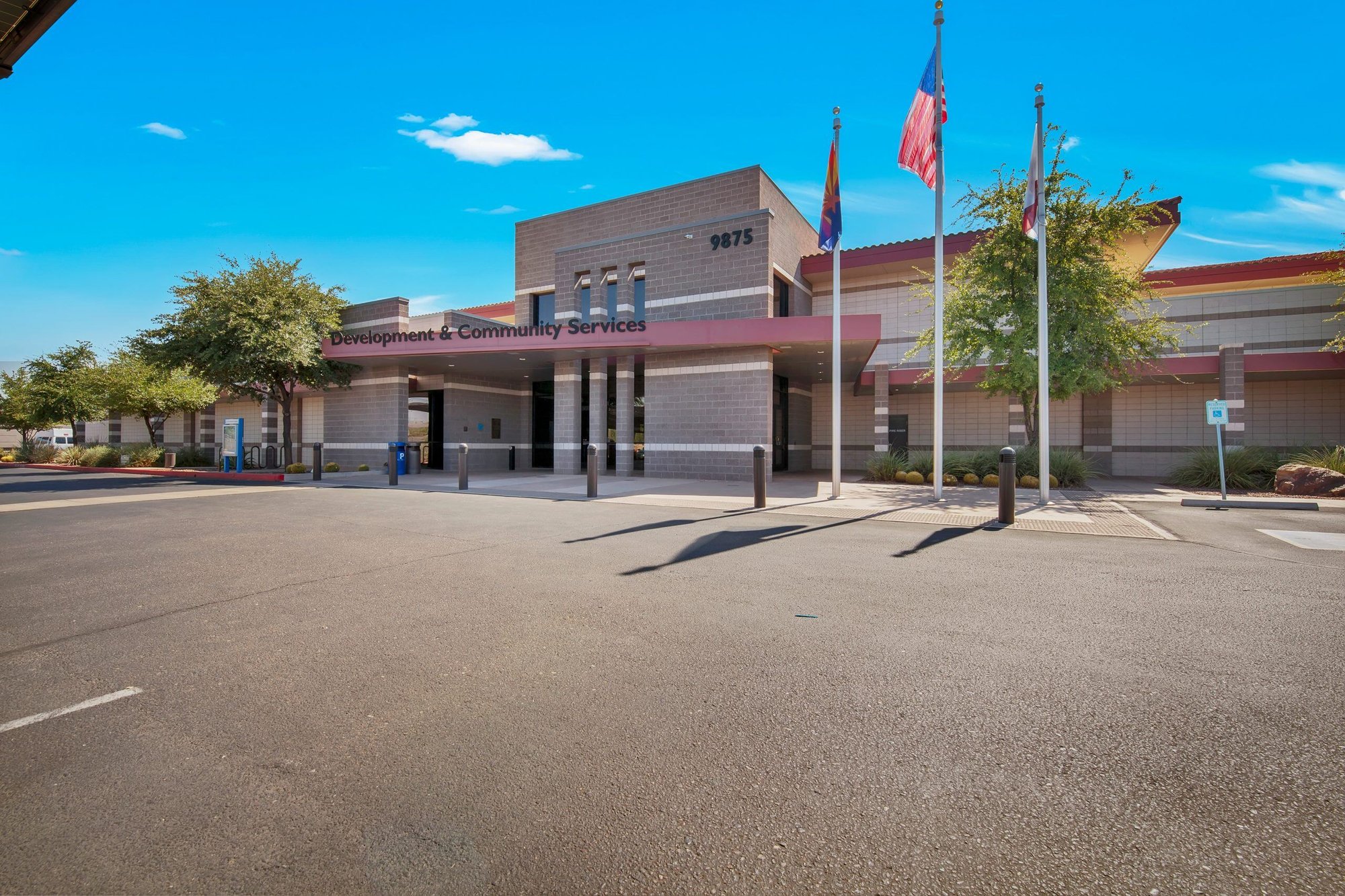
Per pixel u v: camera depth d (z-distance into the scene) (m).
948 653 4.45
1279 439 22.00
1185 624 5.08
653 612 5.45
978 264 18.28
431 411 27.88
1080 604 5.67
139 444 34.69
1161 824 2.54
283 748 3.18
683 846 2.43
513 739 3.26
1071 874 2.25
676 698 3.74
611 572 6.93
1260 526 10.15
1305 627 4.99
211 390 32.16
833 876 2.26
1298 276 21.58
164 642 4.75
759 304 21.17
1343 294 19.98
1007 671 4.11
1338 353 19.31
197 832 2.52
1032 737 3.24
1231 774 2.90
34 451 33.50
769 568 7.11
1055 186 16.98
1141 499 14.24
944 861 2.33
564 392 23.06
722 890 2.20
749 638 4.77
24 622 5.24
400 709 3.62
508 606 5.64
